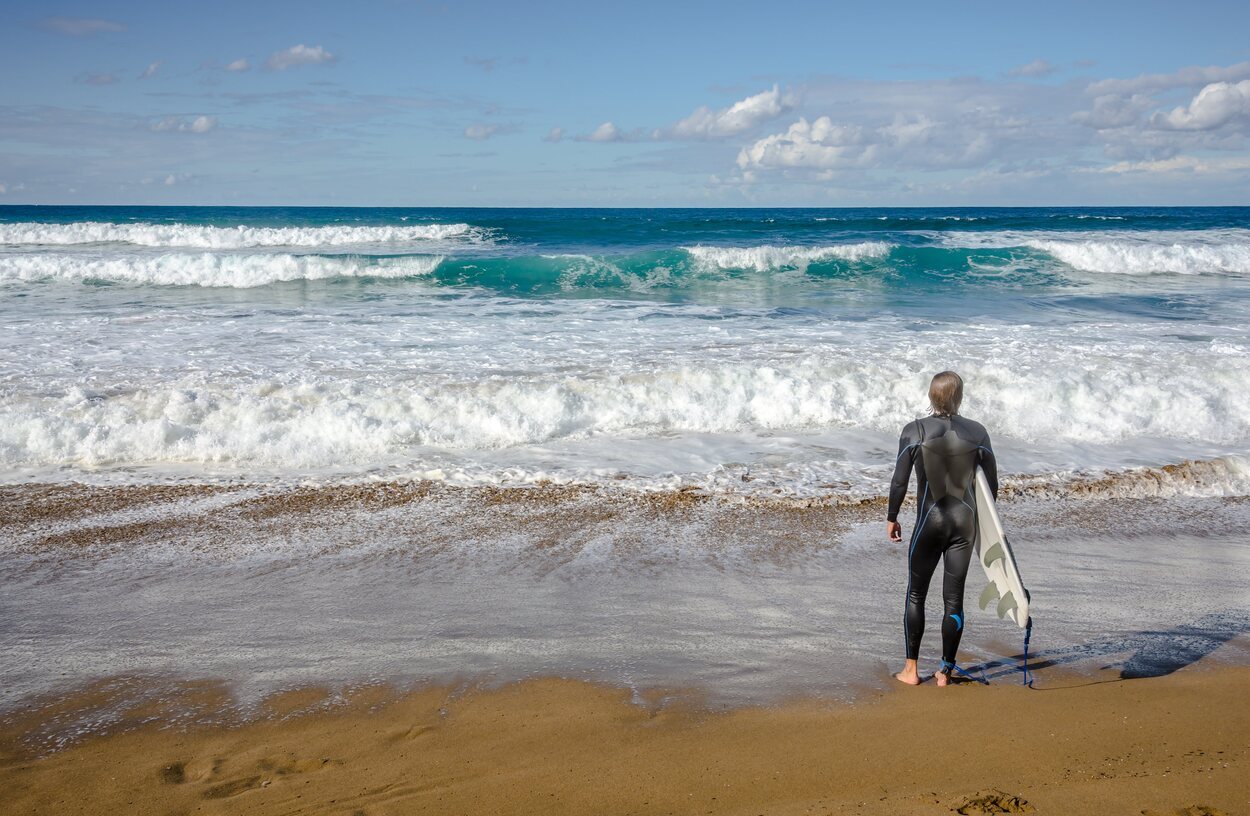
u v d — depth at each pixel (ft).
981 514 13.46
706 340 43.68
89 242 95.40
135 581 18.90
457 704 13.55
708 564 19.94
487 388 33.09
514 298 62.13
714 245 100.07
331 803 10.72
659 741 12.20
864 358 38.65
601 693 13.83
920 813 9.90
